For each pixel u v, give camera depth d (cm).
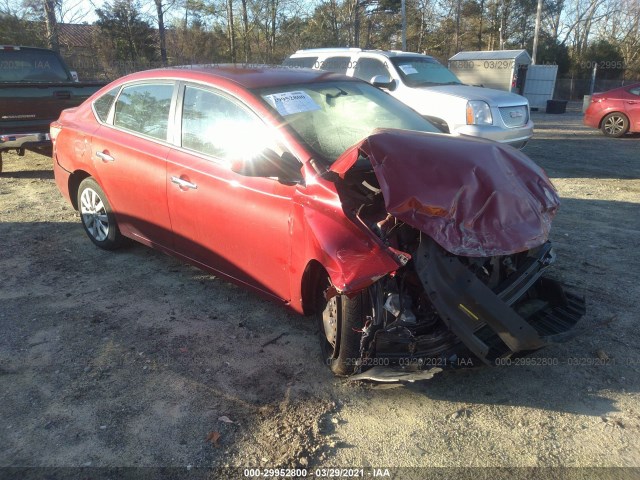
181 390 341
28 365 365
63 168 571
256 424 312
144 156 468
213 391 341
